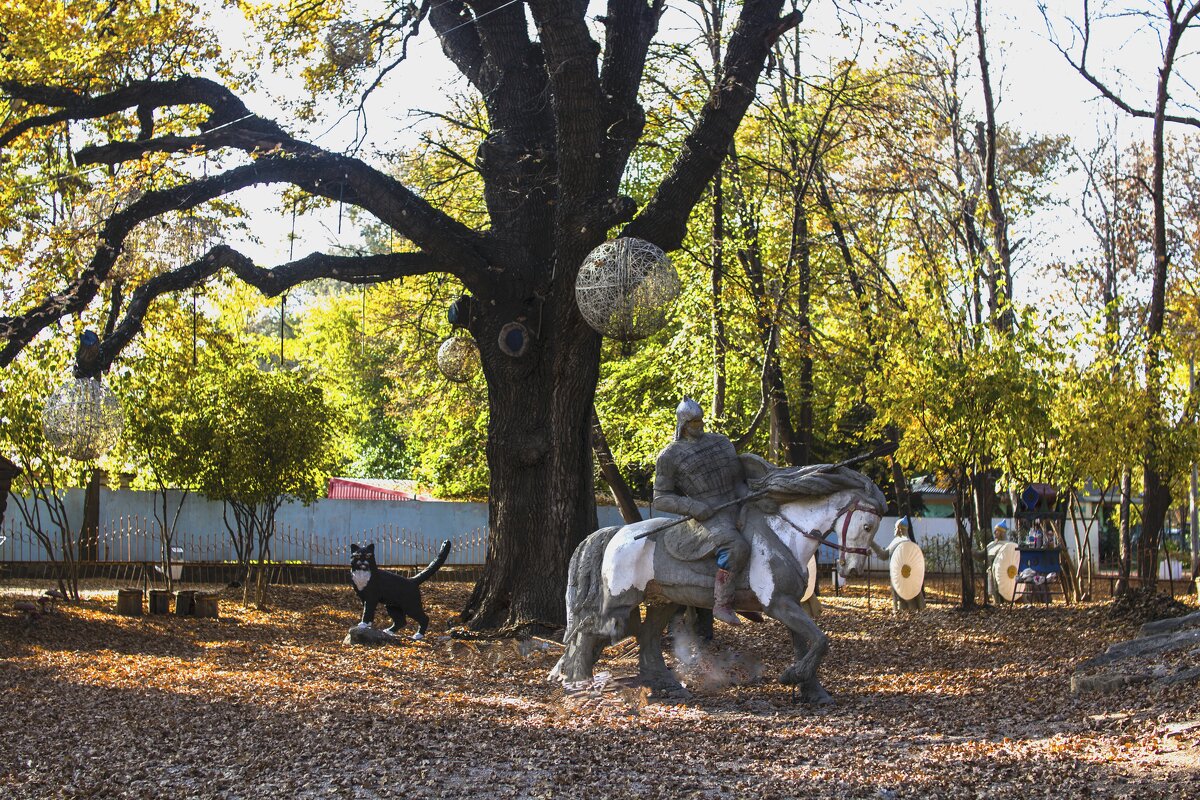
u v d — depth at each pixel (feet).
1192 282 114.01
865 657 50.98
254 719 33.17
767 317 77.97
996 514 132.57
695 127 55.47
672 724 33.37
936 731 32.19
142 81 62.34
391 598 56.80
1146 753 26.99
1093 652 46.03
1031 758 27.35
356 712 34.58
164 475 76.23
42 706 35.24
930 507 159.43
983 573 78.89
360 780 25.98
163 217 57.88
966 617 64.49
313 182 58.95
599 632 39.70
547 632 55.88
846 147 96.94
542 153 60.49
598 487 123.34
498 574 59.00
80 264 63.72
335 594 84.48
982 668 45.37
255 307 106.01
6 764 27.63
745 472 39.17
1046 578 74.79
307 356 182.91
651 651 41.42
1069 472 70.23
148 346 87.61
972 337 73.20
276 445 73.20
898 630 61.11
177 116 79.92
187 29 75.77
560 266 54.95
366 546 56.95
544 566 57.72
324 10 64.23
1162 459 70.23
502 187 62.13
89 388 50.70
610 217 52.70
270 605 74.84
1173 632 44.16
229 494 74.33
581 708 36.09
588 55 51.96
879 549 36.91
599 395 111.34
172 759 28.12
